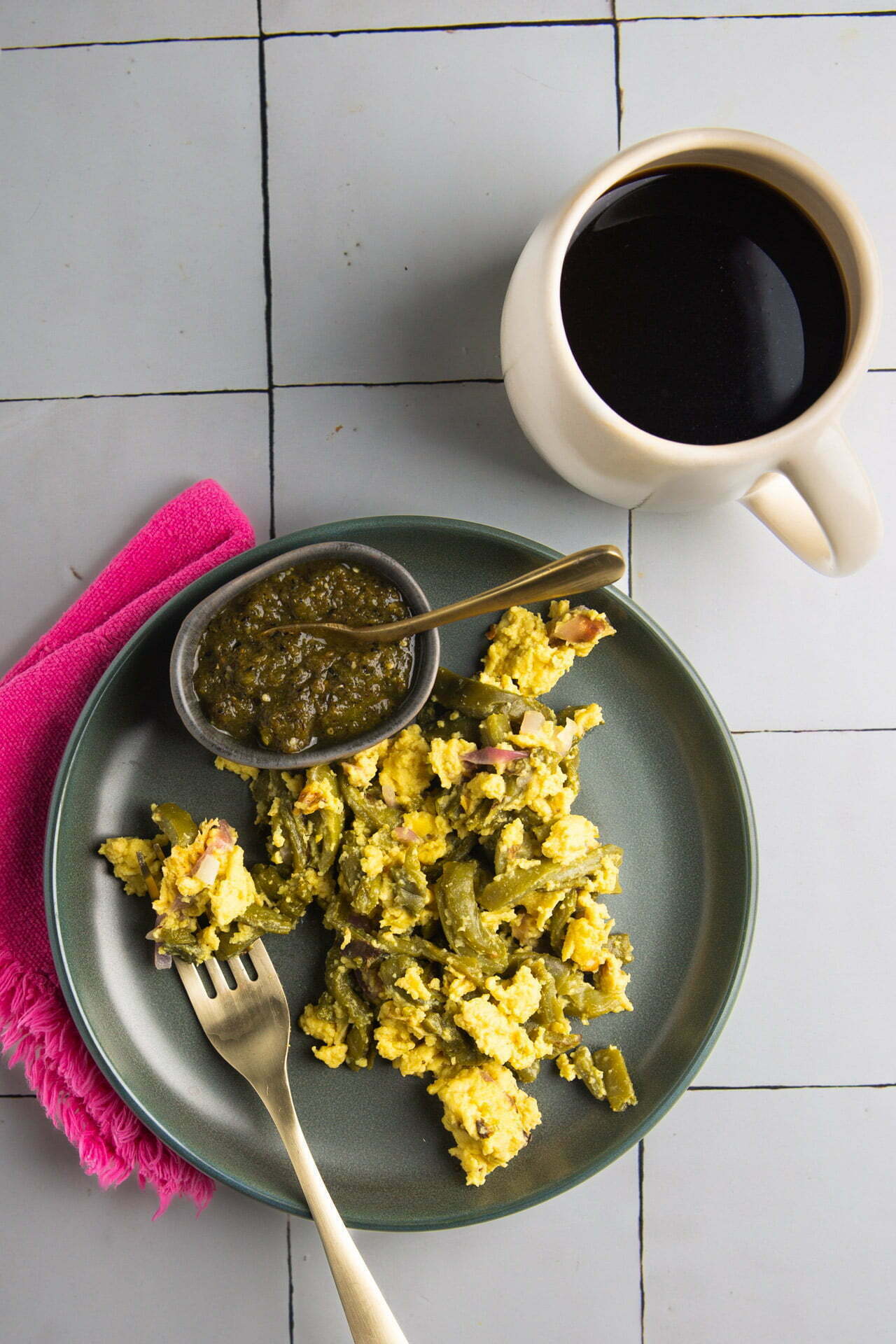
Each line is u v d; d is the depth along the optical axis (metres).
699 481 0.43
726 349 0.43
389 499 0.51
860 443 0.52
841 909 0.53
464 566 0.49
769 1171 0.53
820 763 0.53
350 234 0.51
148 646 0.48
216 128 0.51
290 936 0.49
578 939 0.48
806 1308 0.53
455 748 0.48
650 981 0.50
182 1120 0.48
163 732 0.49
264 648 0.45
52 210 0.51
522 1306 0.52
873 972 0.53
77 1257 0.52
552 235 0.42
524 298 0.43
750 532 0.52
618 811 0.50
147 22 0.51
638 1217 0.53
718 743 0.49
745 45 0.52
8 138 0.51
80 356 0.52
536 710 0.49
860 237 0.42
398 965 0.48
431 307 0.51
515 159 0.51
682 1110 0.53
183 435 0.52
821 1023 0.53
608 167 0.41
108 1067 0.47
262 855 0.49
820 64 0.52
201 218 0.51
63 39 0.51
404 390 0.51
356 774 0.48
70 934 0.48
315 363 0.51
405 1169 0.49
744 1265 0.53
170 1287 0.52
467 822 0.48
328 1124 0.49
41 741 0.50
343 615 0.45
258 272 0.51
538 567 0.49
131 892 0.49
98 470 0.52
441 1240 0.52
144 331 0.51
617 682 0.50
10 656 0.52
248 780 0.49
